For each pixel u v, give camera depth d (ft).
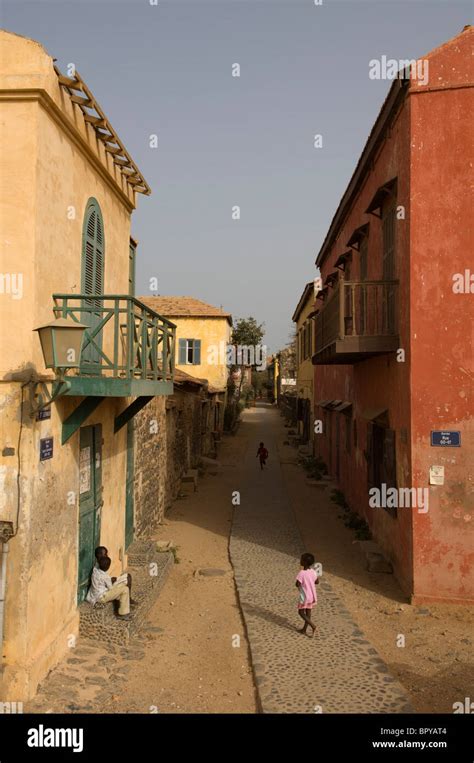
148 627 24.29
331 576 30.58
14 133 17.81
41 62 17.85
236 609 26.55
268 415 168.14
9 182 17.79
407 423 27.12
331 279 50.49
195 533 40.34
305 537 39.37
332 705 17.65
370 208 34.24
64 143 20.51
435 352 26.43
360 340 29.76
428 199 26.68
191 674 20.12
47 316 18.92
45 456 18.60
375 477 36.55
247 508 48.78
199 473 65.77
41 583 18.44
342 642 22.29
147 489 38.19
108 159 25.72
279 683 19.01
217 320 103.96
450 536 26.03
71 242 21.43
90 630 22.12
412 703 18.11
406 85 27.32
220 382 104.01
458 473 26.04
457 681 19.67
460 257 26.35
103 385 19.84
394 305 30.22
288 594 28.07
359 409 42.86
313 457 77.92
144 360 22.81
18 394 17.37
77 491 22.17
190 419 64.28
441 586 26.08
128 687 18.90
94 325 24.35
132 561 31.27
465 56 26.43
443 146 26.58
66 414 20.58
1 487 17.31
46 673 18.56
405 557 27.73
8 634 17.22
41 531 18.37
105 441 27.02
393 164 30.91
